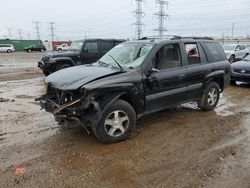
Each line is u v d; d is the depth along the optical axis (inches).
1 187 128.6
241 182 132.4
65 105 165.3
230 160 154.3
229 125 212.8
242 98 314.0
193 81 227.6
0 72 610.9
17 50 2322.8
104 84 168.6
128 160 154.5
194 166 147.4
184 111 250.8
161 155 160.6
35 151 166.2
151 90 195.8
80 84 166.7
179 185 130.0
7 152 164.7
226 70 261.9
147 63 194.4
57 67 463.8
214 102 255.4
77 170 143.7
